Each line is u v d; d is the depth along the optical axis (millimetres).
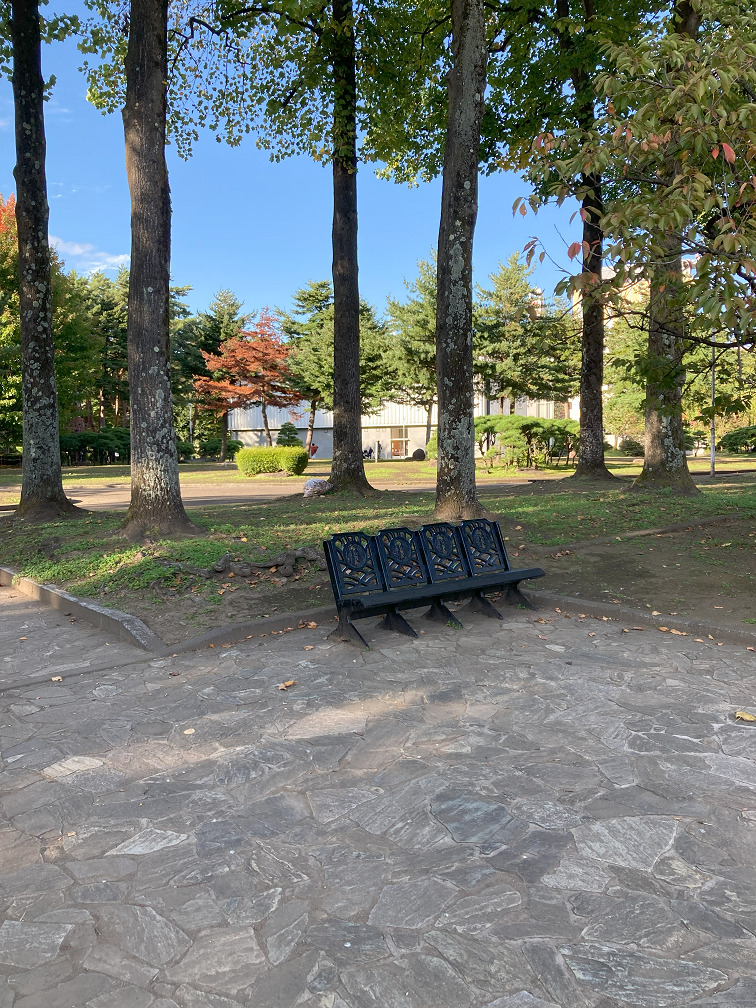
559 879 2648
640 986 2102
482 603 6758
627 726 4094
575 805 3199
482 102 9516
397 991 2094
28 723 4375
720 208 5082
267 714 4391
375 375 40719
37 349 11773
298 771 3602
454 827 3029
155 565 7566
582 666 5215
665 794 3285
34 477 11852
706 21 7355
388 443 51625
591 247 5082
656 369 7035
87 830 3084
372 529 9594
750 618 6238
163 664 5551
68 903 2566
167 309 9391
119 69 15484
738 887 2586
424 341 35281
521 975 2154
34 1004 2070
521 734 4008
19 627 6812
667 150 5199
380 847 2896
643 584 7578
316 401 45156
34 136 11516
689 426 40750
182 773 3617
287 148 16953
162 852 2895
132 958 2270
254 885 2652
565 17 15586
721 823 3027
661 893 2553
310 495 15219
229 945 2320
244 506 14133
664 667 5191
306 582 7426
